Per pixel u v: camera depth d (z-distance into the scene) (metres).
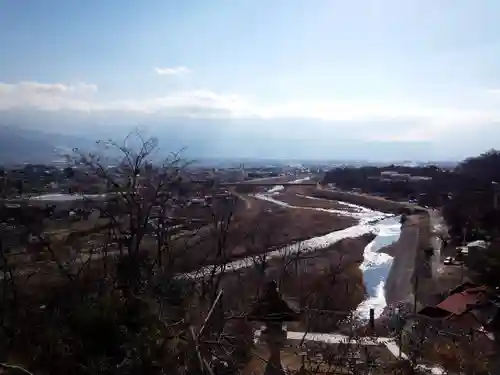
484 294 40.84
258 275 27.97
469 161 158.25
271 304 15.31
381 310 41.88
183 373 8.83
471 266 55.78
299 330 18.69
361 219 107.88
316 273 41.09
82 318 10.69
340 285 41.75
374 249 75.75
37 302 14.86
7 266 21.56
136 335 10.18
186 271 22.19
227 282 28.48
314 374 14.48
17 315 12.86
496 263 48.22
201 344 9.02
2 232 27.64
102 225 31.67
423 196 133.62
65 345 10.27
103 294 11.94
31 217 31.27
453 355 21.70
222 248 27.23
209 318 9.28
